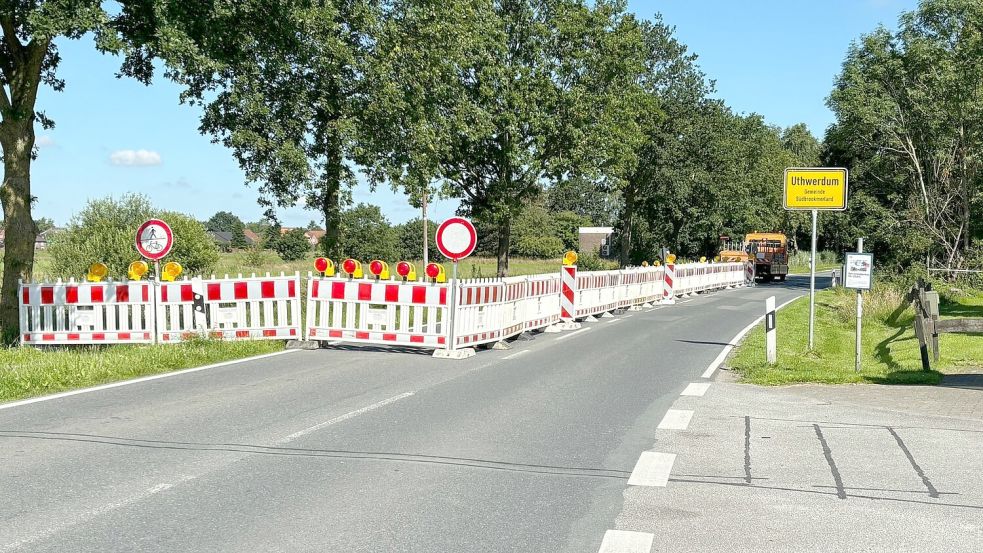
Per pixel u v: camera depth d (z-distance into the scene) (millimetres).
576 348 15992
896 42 44406
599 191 43156
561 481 6500
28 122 17594
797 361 13867
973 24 39562
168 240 15281
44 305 15531
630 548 5027
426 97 25719
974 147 39906
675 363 13766
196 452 7195
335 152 24531
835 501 6055
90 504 5703
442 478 6512
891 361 14836
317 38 22625
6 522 5305
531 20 38844
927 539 5258
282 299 15297
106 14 16062
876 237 41375
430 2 25516
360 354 14406
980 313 25797
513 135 37031
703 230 61656
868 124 43438
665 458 7277
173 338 15258
